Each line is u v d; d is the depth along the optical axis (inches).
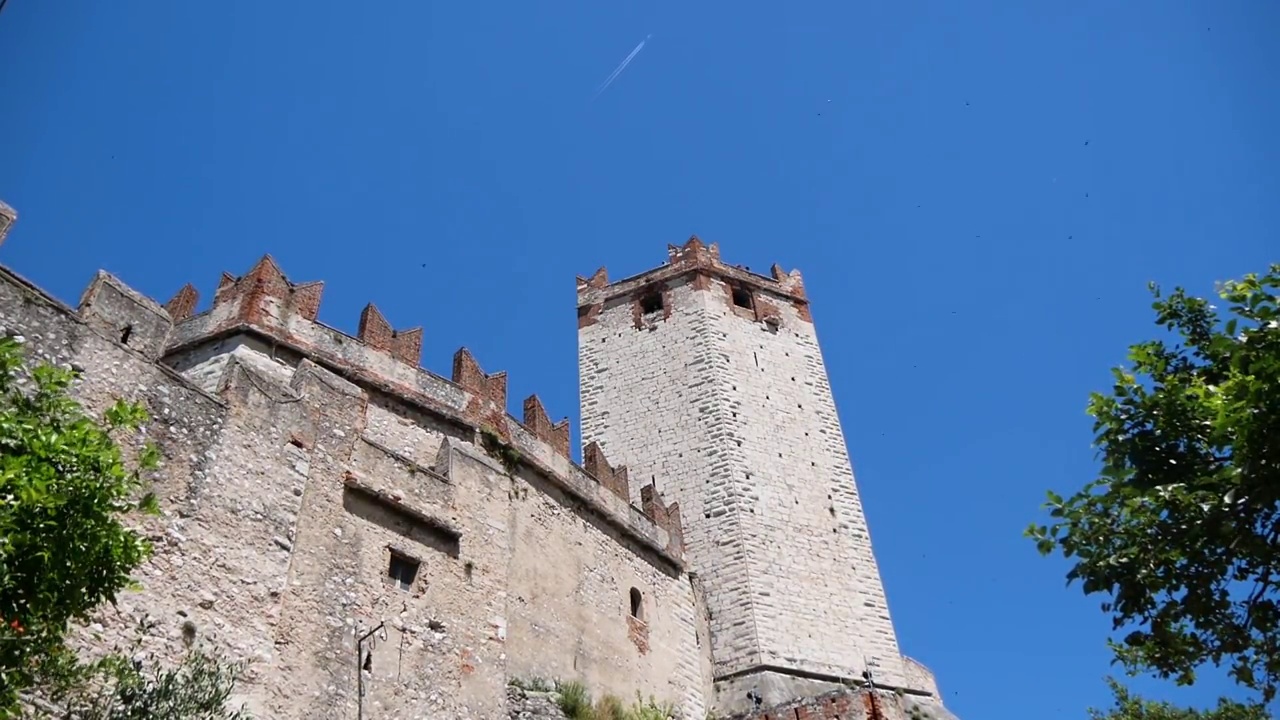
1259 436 539.8
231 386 785.6
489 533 971.9
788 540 1475.1
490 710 869.8
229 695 631.2
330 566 794.2
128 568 504.7
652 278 1815.9
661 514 1401.3
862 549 1526.8
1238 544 557.6
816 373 1748.3
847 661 1389.0
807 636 1386.6
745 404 1615.4
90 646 603.2
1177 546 582.2
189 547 690.8
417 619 847.7
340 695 746.2
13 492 452.8
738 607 1387.8
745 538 1444.4
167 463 704.4
